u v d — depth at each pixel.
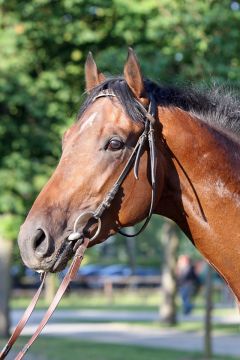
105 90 5.39
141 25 15.37
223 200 5.49
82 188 5.16
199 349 20.27
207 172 5.50
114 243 62.31
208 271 18.55
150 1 14.53
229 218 5.49
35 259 5.04
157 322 29.50
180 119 5.53
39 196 5.20
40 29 16.23
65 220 5.13
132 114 5.30
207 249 5.54
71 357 18.22
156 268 62.84
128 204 5.27
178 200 5.54
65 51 16.95
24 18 16.20
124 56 14.47
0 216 17.80
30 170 16.56
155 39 14.73
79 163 5.20
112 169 5.21
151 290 52.12
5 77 16.11
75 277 5.12
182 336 24.30
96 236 5.19
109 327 27.64
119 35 15.66
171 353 19.27
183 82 5.96
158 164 5.39
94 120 5.28
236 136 5.71
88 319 31.67
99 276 55.38
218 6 13.58
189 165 5.50
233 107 5.82
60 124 16.41
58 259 5.11
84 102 5.45
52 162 17.06
